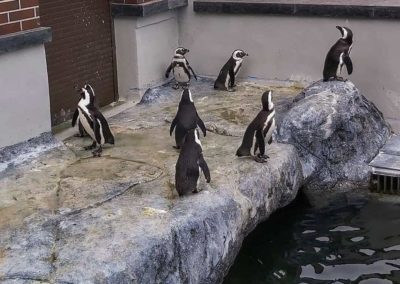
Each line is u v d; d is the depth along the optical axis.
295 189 9.13
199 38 11.59
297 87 11.17
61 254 7.05
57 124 9.95
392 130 10.66
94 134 8.83
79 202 7.83
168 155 8.88
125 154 8.90
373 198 9.42
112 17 10.70
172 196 7.94
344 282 7.98
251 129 8.66
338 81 10.26
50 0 9.66
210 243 7.66
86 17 10.25
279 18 11.05
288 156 9.04
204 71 11.73
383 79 10.62
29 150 8.88
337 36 10.77
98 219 7.52
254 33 11.27
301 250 8.45
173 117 10.09
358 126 9.90
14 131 8.81
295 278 8.05
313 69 11.05
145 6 10.55
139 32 10.72
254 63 11.39
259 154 8.70
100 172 8.45
